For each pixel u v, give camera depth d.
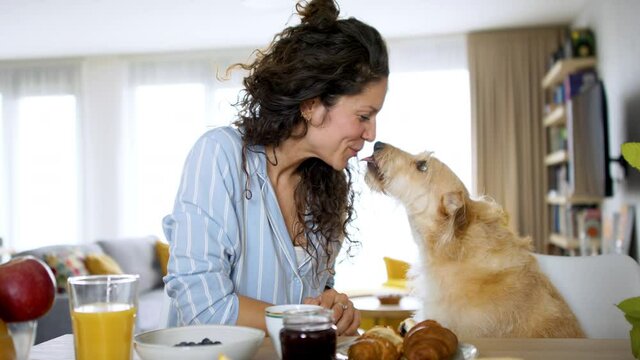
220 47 6.51
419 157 2.15
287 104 1.28
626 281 1.90
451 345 0.90
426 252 2.01
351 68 1.27
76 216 6.86
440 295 1.88
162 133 6.70
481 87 5.99
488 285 1.82
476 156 5.97
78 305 0.86
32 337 0.86
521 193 5.89
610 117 4.35
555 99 5.55
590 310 1.91
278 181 1.43
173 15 5.34
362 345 0.90
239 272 1.33
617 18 4.14
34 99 6.92
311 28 1.29
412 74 6.24
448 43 6.18
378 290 4.26
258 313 1.18
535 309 1.79
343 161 1.37
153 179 6.71
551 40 5.88
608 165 3.88
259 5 5.03
